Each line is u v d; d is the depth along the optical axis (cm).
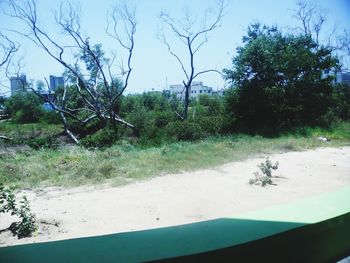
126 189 798
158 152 1255
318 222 154
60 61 2505
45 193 775
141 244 130
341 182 827
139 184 844
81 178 899
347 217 170
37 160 1168
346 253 173
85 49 2564
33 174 957
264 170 884
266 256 140
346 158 1195
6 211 550
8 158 1296
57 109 2566
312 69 2356
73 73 2597
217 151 1281
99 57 2655
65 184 852
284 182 830
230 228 148
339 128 2147
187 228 149
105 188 814
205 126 2084
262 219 159
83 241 134
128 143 1950
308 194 716
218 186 807
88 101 2789
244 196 714
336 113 2600
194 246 127
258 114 2234
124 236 140
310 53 2342
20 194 768
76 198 728
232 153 1255
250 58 2223
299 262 152
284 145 1445
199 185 821
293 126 2138
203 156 1184
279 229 145
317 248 158
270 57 2209
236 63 2309
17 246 129
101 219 587
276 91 2147
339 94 2636
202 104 3372
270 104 2150
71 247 127
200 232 143
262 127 2152
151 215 608
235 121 2219
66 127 2595
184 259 119
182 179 889
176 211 627
